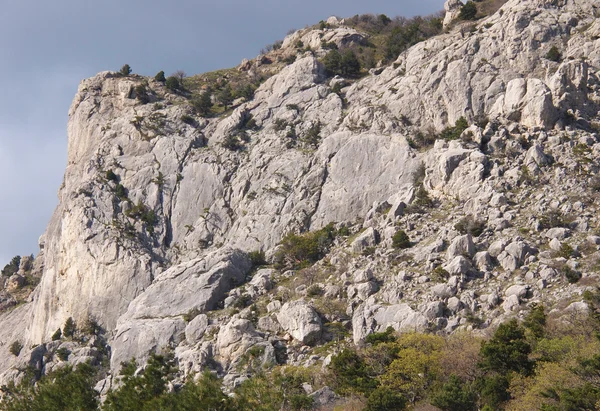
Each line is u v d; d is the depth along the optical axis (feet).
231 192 536.01
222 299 456.45
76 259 519.19
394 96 540.52
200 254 509.35
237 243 506.48
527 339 327.47
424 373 329.31
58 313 520.83
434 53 562.25
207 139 582.35
